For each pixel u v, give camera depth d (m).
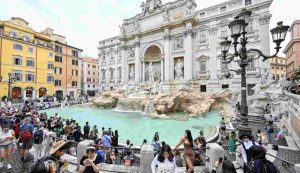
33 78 43.12
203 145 8.95
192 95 28.86
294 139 11.59
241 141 5.51
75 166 7.58
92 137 10.82
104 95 38.00
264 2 29.30
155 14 43.41
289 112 13.67
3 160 7.46
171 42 40.41
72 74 55.81
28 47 42.22
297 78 27.75
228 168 4.87
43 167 3.29
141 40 46.53
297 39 43.97
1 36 36.97
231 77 32.41
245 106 7.86
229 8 33.28
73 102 42.03
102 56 58.72
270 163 4.50
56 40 51.38
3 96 36.34
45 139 8.70
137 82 45.97
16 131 10.62
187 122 21.27
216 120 22.25
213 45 34.94
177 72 39.53
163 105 26.58
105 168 7.27
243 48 8.12
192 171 5.35
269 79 27.59
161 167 4.91
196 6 38.75
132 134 16.47
